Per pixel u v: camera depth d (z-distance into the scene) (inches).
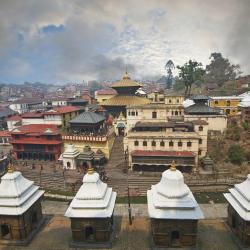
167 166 1962.4
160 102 3331.7
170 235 949.8
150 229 1108.5
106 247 983.6
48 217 1240.2
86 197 987.9
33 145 2460.6
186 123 2191.2
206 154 2065.7
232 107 3019.2
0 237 1033.5
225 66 6023.6
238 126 2433.6
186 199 955.3
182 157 1883.6
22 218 1006.4
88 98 4463.6
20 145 2493.8
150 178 1859.0
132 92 3356.3
